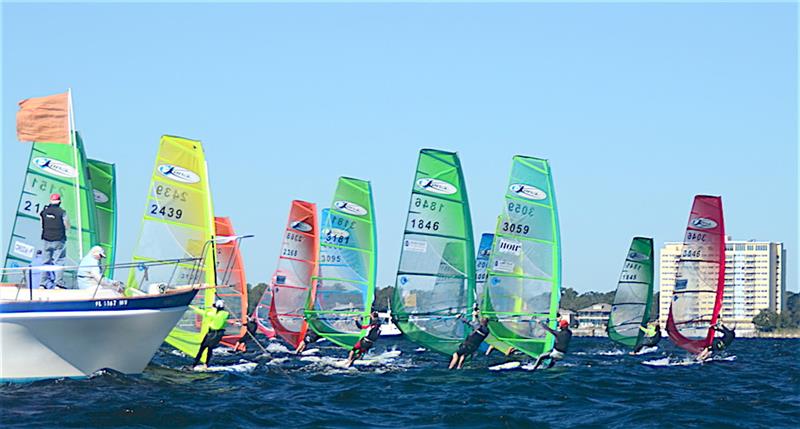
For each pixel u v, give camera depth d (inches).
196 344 1775.3
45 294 1469.0
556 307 1915.6
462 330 1943.9
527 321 1916.8
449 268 1937.7
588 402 1441.9
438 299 1937.7
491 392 1523.1
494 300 1911.9
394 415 1280.8
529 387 1585.9
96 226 1833.2
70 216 1695.4
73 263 1694.1
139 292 1588.3
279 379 1681.8
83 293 1483.8
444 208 1936.5
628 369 2089.1
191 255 1747.0
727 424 1234.0
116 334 1469.0
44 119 1689.2
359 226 2269.9
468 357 2016.5
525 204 1924.2
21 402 1277.1
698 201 2340.1
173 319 1525.6
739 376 1946.4
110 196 2041.1
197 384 1540.4
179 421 1170.0
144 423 1157.1
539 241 1921.8
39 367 1441.9
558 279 1920.5
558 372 1904.5
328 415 1267.2
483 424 1211.2
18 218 1675.7
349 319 2255.2
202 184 1749.5
